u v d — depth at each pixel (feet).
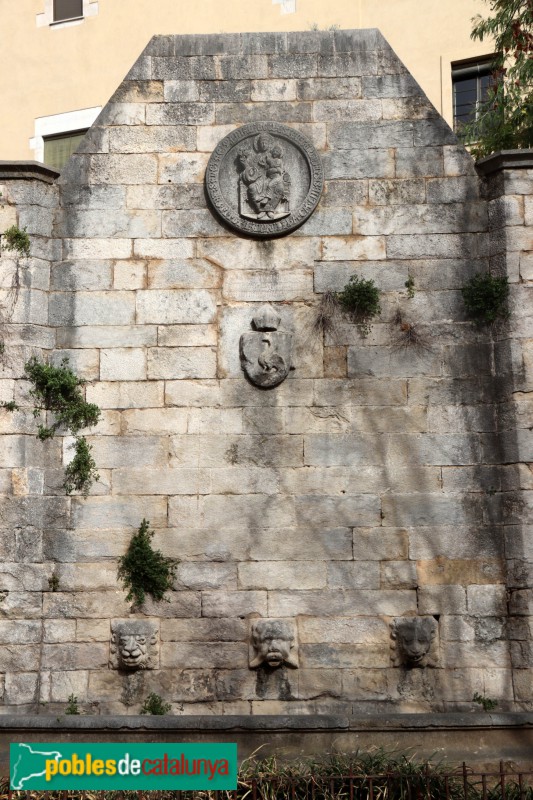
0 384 52.75
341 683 50.52
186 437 53.16
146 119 56.29
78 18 92.53
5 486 51.70
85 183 55.77
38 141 91.50
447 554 51.70
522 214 54.03
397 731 46.21
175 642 51.19
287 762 44.88
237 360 53.88
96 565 51.98
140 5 90.84
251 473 52.70
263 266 54.75
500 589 51.16
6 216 54.75
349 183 55.42
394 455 52.75
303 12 86.22
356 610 51.31
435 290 54.29
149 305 54.49
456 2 84.12
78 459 52.70
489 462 52.44
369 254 54.75
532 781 44.55
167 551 52.13
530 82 65.41
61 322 54.49
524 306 53.06
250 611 51.44
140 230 55.21
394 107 56.08
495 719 46.16
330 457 52.80
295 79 56.49
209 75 56.59
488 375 53.26
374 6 86.84
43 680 50.78
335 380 53.57
